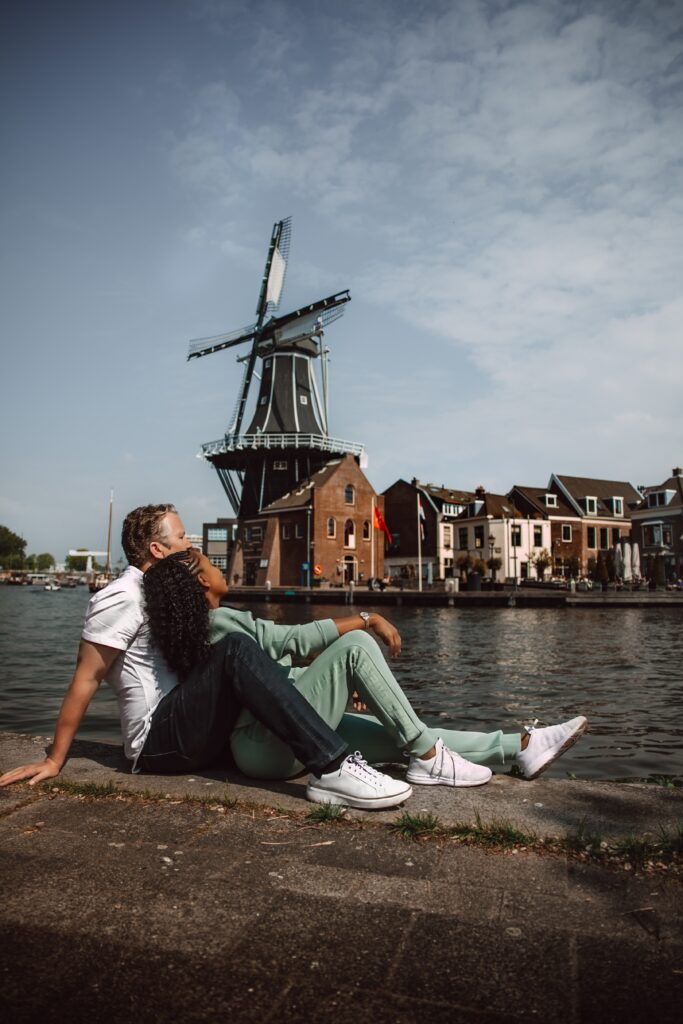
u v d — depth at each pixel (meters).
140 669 3.17
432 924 2.02
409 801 3.05
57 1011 1.62
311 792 2.99
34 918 2.03
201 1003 1.66
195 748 3.20
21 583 152.25
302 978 1.76
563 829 2.72
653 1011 1.64
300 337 65.00
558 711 9.24
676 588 50.25
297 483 63.88
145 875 2.32
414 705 9.73
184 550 3.27
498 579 59.16
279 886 2.25
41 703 9.76
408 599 43.59
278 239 66.62
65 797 3.07
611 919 2.06
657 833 2.68
